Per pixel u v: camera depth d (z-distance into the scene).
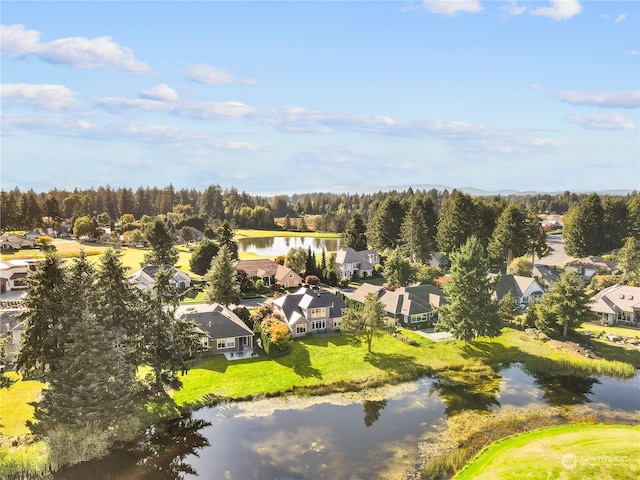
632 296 72.62
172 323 47.44
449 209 127.00
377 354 58.47
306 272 102.69
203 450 37.56
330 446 38.06
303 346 60.66
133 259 127.81
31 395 45.34
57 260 43.16
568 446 36.56
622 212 127.31
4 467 33.69
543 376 53.41
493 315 60.09
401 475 33.97
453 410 44.78
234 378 50.91
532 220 115.50
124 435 39.31
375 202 189.00
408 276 88.94
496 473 33.28
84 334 38.50
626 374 53.41
